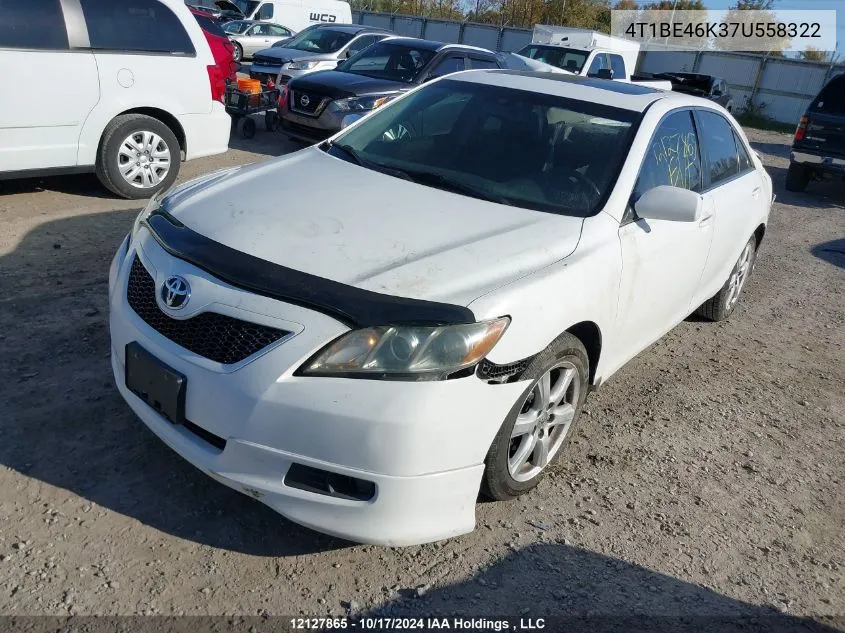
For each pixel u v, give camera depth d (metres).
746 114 27.83
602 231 3.44
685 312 4.86
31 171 6.30
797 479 3.89
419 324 2.59
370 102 9.86
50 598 2.50
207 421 2.67
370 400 2.53
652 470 3.75
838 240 9.48
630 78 18.44
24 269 4.99
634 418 4.27
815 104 11.95
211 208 3.21
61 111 6.27
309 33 15.31
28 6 6.04
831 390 5.06
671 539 3.24
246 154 9.87
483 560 2.95
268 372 2.56
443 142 4.03
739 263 5.71
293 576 2.75
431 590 2.77
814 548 3.34
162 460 3.25
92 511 2.91
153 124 6.89
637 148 3.84
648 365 5.04
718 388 4.83
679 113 4.40
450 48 11.08
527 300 2.86
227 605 2.58
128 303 3.02
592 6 39.72
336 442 2.55
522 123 4.04
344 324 2.57
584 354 3.35
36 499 2.93
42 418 3.40
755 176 5.56
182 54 7.03
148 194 7.02
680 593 2.92
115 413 3.51
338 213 3.20
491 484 3.04
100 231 5.96
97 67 6.42
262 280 2.67
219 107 7.50
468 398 2.66
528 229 3.28
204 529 2.91
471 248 3.02
